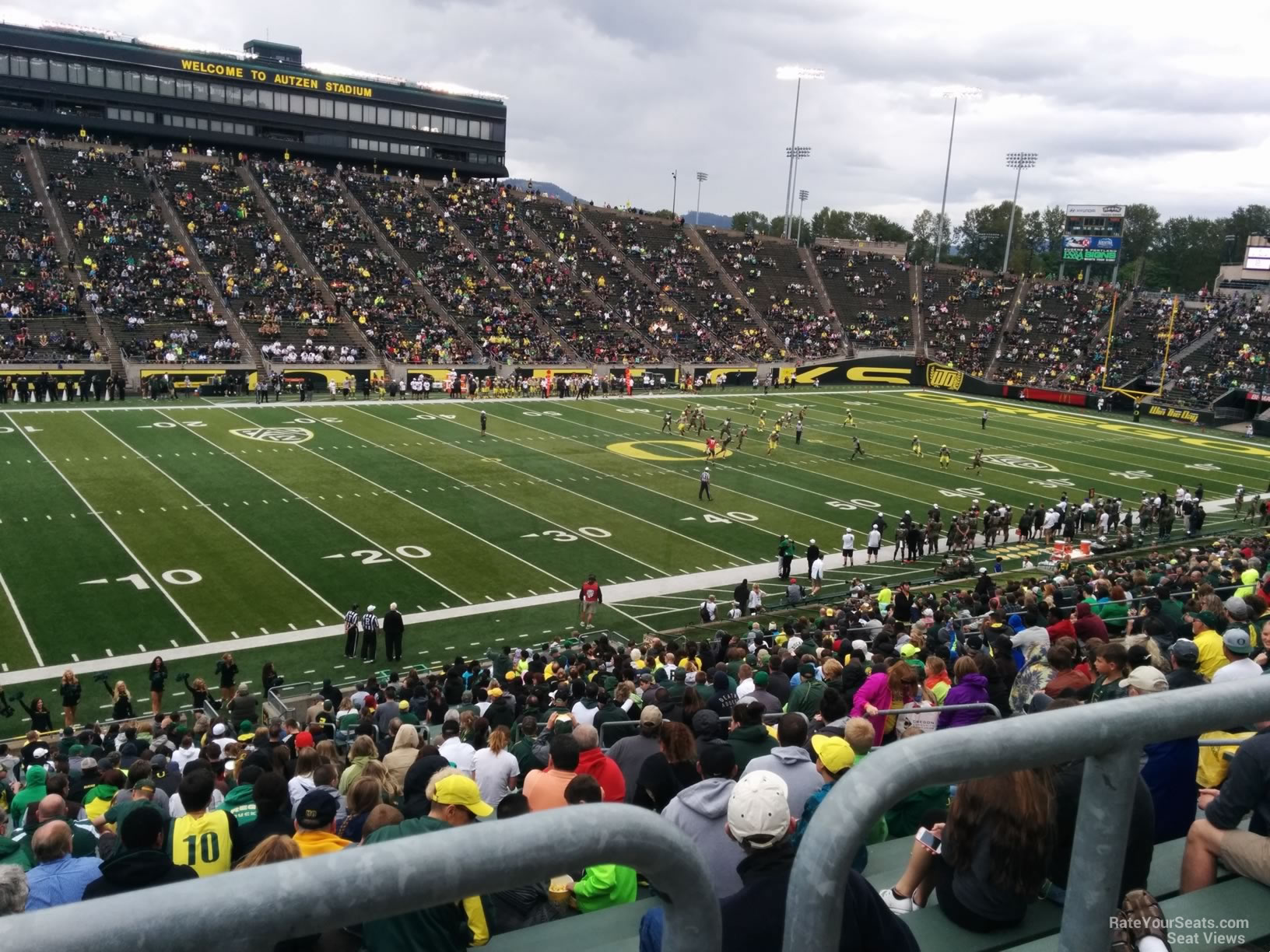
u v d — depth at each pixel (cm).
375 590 2670
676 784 663
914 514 3744
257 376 5397
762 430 5244
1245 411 6450
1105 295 8406
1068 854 387
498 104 8444
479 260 7088
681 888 161
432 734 1353
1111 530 3678
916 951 276
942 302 8450
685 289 7788
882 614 2186
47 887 581
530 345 6419
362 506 3400
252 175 6956
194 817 609
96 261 5675
